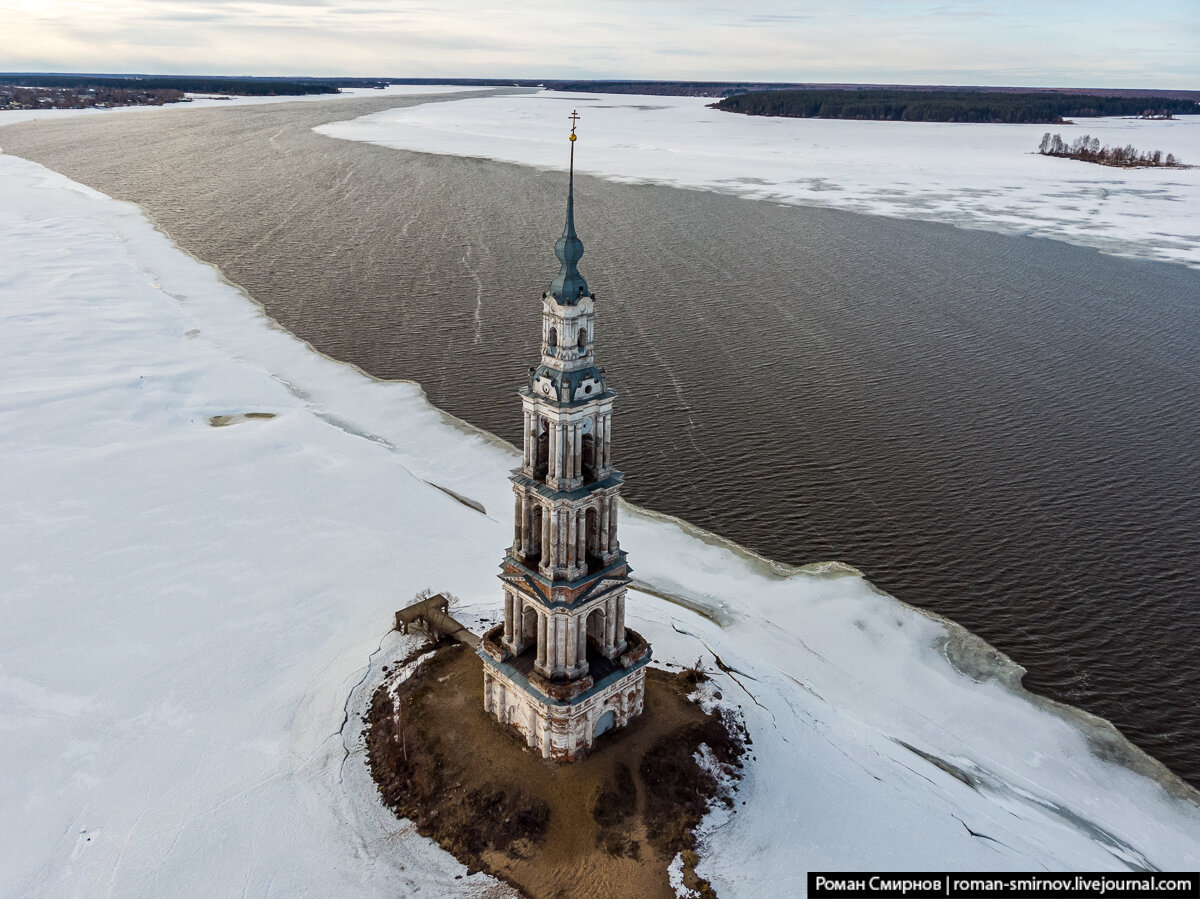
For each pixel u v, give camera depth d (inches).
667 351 5831.7
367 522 3762.3
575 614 2222.0
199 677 2768.2
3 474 4035.4
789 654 3053.6
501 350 5861.2
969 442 4603.8
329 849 2174.0
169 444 4411.9
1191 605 3346.5
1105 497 4082.2
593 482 2199.8
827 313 6678.2
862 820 2285.9
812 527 3843.5
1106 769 2623.0
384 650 2876.5
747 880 2107.5
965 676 2997.0
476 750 2379.4
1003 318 6624.0
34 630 2984.7
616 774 2303.2
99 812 2258.9
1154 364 5708.7
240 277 7377.0
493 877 2118.6
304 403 5059.1
